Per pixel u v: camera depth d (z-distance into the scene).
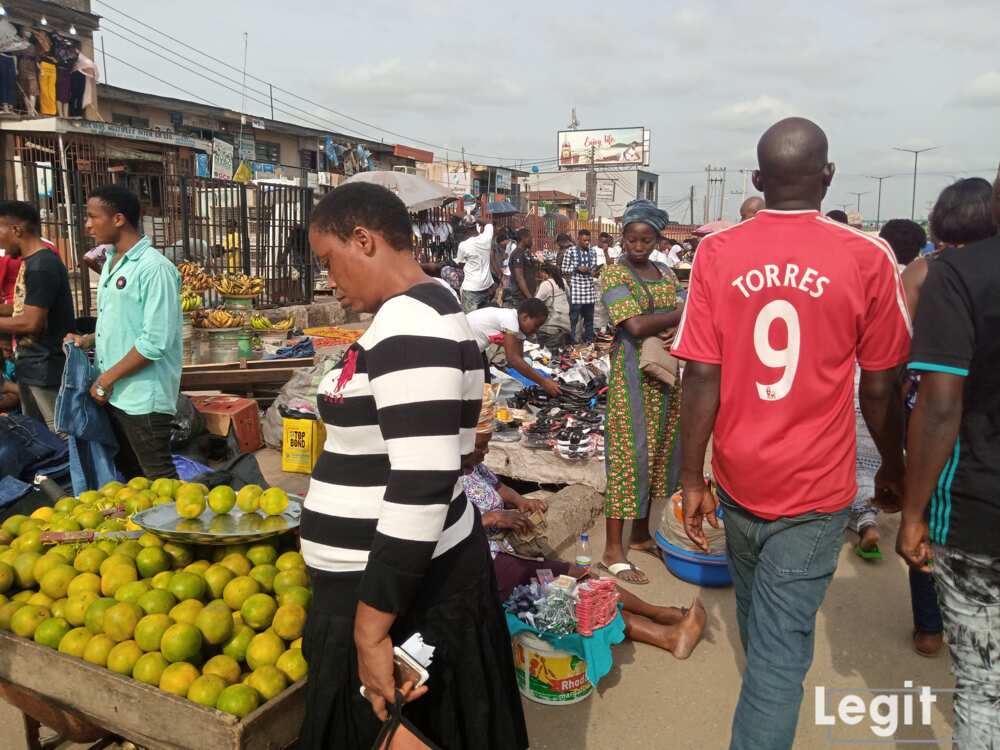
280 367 7.33
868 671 3.42
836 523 2.23
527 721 3.02
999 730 2.08
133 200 4.09
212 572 2.49
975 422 2.02
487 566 1.98
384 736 1.73
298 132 28.00
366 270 1.82
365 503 1.78
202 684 2.11
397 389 1.61
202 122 24.86
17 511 4.03
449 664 1.85
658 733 2.97
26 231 4.64
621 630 3.27
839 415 2.20
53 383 4.71
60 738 2.85
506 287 12.79
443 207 21.03
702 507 2.50
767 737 2.17
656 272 4.13
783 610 2.23
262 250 13.36
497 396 6.54
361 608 1.65
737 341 2.23
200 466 5.12
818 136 2.20
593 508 5.12
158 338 4.00
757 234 2.24
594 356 9.40
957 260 1.99
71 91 14.66
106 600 2.36
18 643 2.34
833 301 2.13
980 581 2.05
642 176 59.44
